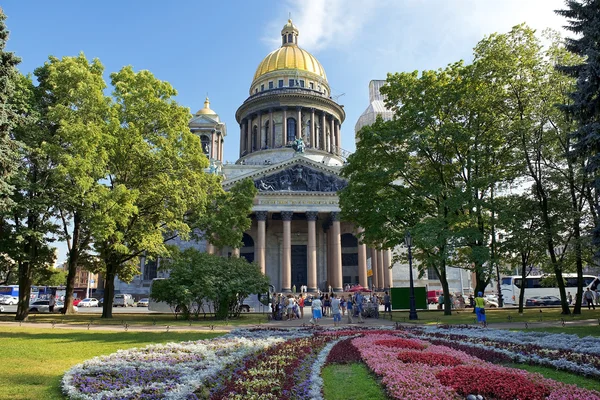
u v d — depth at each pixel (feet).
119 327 109.40
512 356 55.31
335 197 283.79
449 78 141.90
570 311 144.05
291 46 410.31
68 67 139.44
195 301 144.46
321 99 370.94
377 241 156.66
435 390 37.55
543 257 149.59
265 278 152.15
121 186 124.36
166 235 180.45
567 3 95.14
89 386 42.37
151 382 44.62
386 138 138.82
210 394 41.01
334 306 118.21
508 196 142.92
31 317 146.51
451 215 125.59
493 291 308.19
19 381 44.73
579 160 119.85
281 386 41.68
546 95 130.93
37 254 152.05
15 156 104.78
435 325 102.47
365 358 53.06
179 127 149.28
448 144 138.92
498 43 133.28
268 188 283.79
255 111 373.40
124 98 143.13
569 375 47.52
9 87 98.43
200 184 156.97
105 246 145.69
